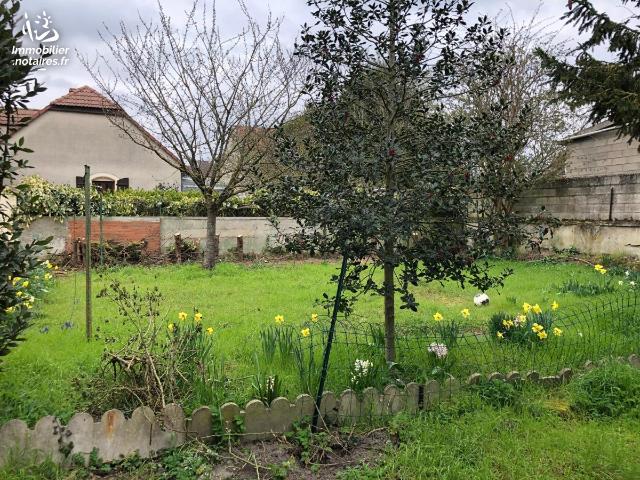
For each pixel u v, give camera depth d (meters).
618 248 12.19
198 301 7.59
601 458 3.09
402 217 3.44
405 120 4.14
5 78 2.62
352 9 3.96
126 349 3.72
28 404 3.38
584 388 3.99
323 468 3.01
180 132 11.48
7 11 2.69
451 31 3.91
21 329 3.00
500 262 12.17
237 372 4.23
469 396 3.77
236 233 14.16
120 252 12.20
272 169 11.27
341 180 3.66
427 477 2.88
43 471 2.79
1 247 2.85
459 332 5.67
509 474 2.91
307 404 3.41
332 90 4.09
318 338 5.18
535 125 13.95
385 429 3.45
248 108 11.48
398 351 4.73
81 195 12.32
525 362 4.59
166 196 14.01
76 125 20.91
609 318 6.23
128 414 3.25
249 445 3.22
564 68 9.67
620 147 15.11
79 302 7.19
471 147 3.69
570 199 13.62
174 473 2.86
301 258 13.66
